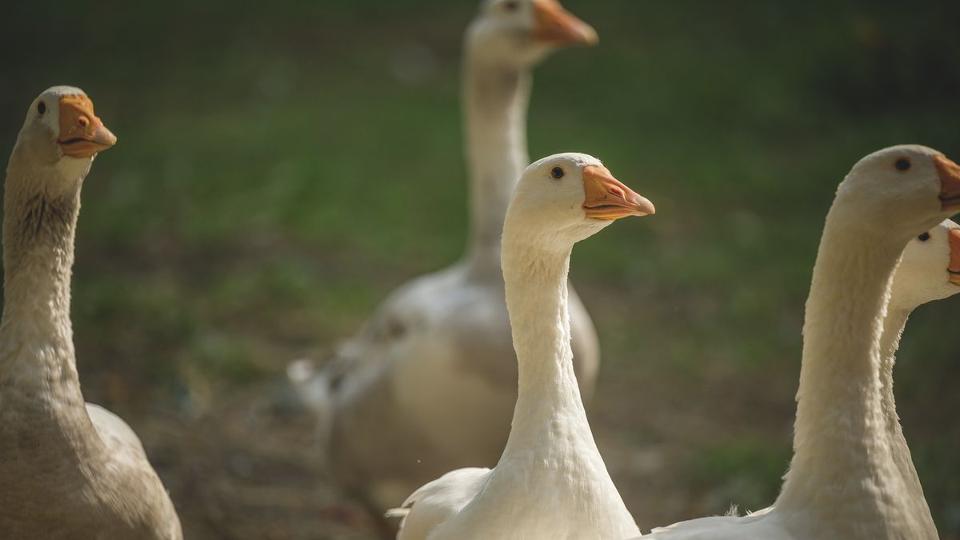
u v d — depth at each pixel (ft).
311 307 47.37
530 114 71.61
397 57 83.41
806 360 18.21
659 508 33.68
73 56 83.92
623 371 44.16
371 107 72.79
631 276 52.60
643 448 38.27
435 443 30.04
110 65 82.07
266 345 43.93
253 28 89.97
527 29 31.86
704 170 64.28
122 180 60.13
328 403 33.22
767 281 52.08
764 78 78.07
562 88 76.89
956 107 73.05
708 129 71.00
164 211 56.80
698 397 42.19
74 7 95.81
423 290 31.94
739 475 34.37
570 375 19.97
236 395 39.78
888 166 17.56
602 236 56.90
